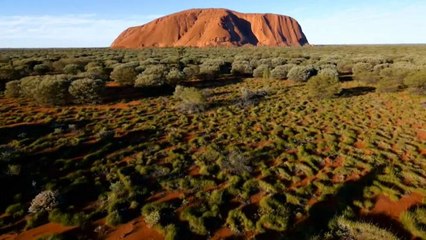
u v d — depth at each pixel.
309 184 11.15
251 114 21.64
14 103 23.36
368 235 8.26
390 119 19.92
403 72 28.80
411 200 10.23
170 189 10.94
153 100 25.44
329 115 21.11
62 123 18.38
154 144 15.24
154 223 8.88
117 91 28.30
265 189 10.98
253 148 14.99
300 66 36.44
